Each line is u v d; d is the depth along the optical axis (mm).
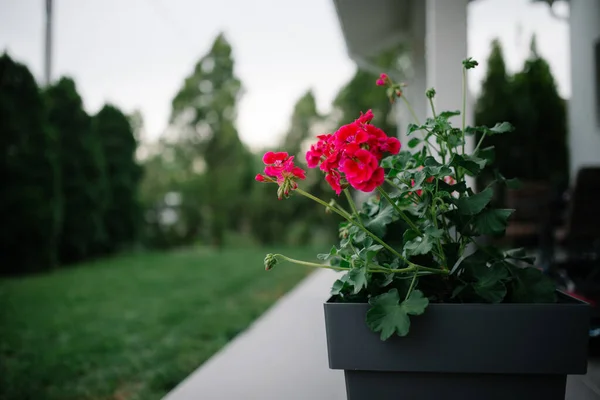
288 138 12641
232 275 7188
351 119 11719
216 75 12836
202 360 3125
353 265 1132
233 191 12344
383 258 1201
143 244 11031
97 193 8820
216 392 1751
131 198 10078
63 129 8445
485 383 991
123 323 4266
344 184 1124
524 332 958
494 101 6230
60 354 3314
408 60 11266
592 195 2549
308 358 2119
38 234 7363
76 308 4941
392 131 11344
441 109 2109
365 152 1021
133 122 12422
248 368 2002
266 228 12188
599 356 1978
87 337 3801
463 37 2102
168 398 1707
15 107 7137
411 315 1005
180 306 4980
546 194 4230
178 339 3682
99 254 9586
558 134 5953
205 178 12422
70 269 7938
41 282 6637
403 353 1009
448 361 989
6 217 7105
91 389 2680
